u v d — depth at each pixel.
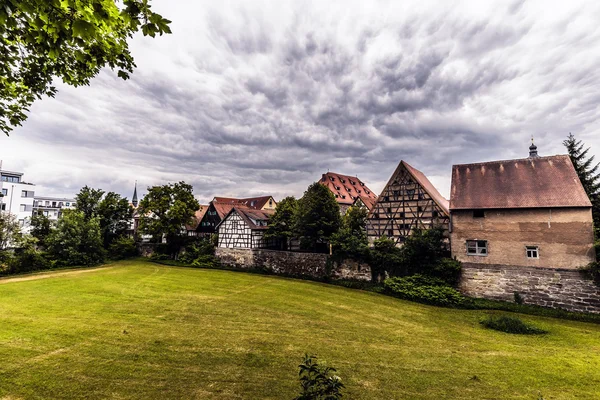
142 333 12.26
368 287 22.55
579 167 26.25
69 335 11.84
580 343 12.37
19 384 8.05
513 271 18.28
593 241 16.95
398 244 26.27
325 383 4.07
